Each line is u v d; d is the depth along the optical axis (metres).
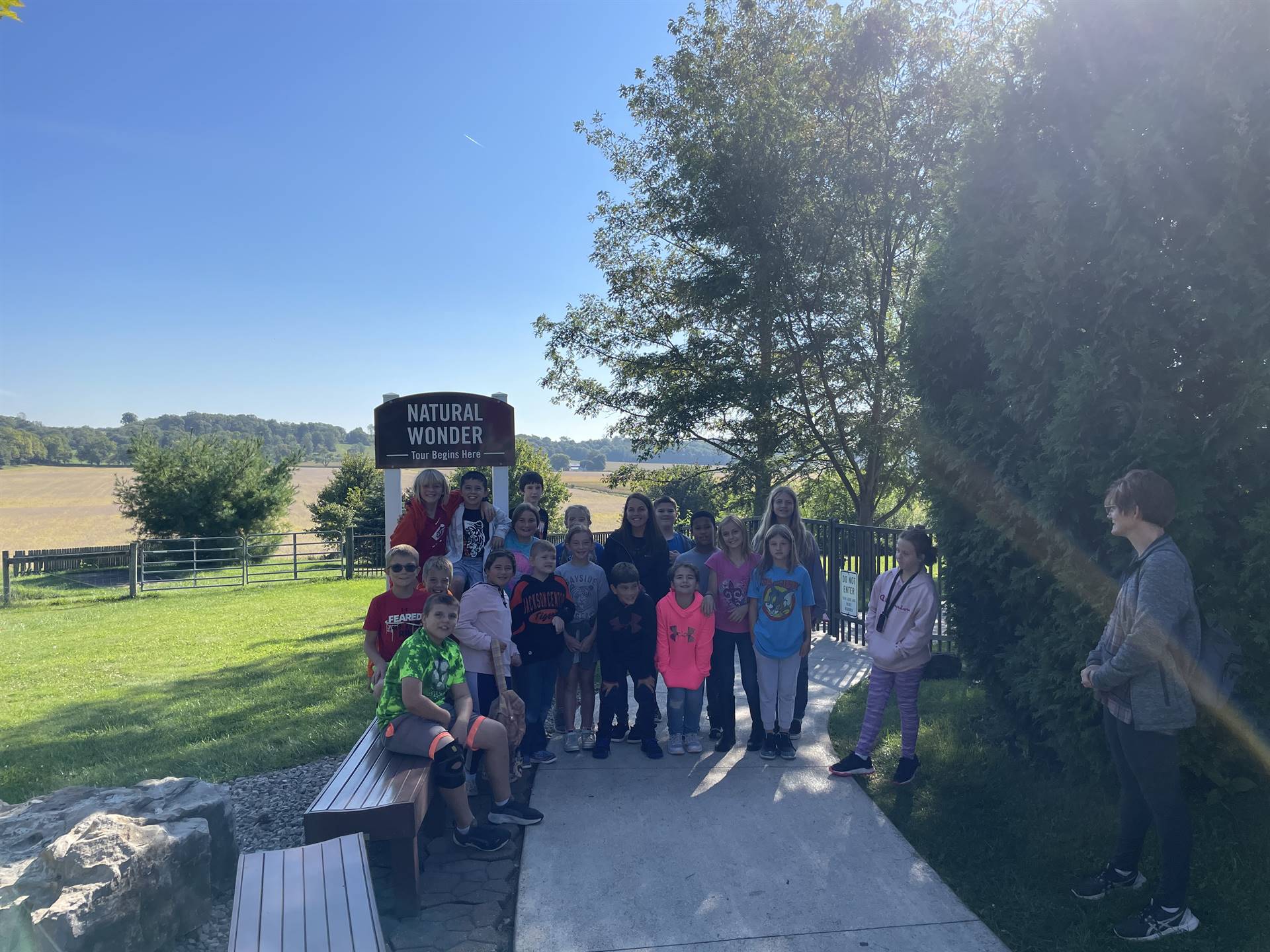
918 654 4.62
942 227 5.11
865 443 16.39
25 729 7.12
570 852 3.94
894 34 14.10
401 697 3.97
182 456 28.34
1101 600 3.86
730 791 4.66
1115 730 3.24
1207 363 3.46
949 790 4.59
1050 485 3.99
